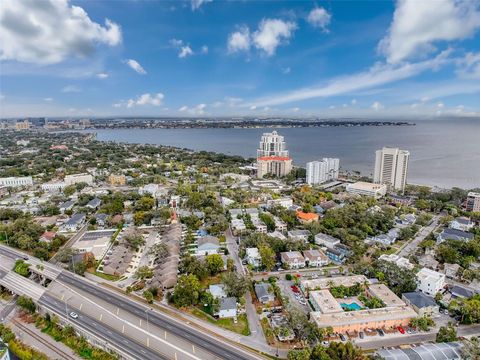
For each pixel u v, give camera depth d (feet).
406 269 531.91
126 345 388.16
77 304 478.59
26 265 581.53
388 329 421.59
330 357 343.26
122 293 511.40
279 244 641.81
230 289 481.05
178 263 592.60
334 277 539.29
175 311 462.19
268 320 441.27
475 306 434.71
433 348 363.97
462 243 646.74
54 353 395.55
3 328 426.51
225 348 385.29
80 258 606.14
